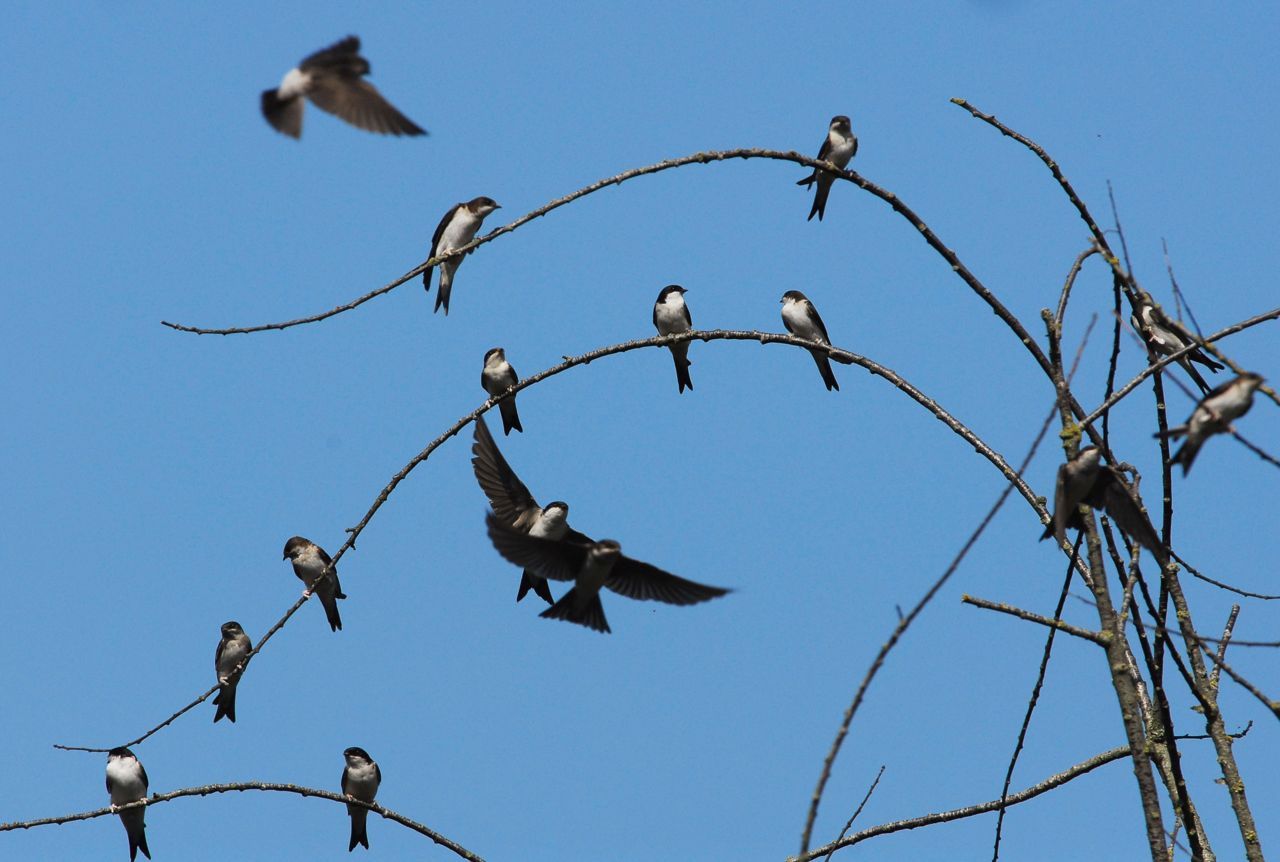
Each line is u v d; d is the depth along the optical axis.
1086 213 12.76
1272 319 11.88
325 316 13.16
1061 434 11.34
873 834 13.91
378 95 10.38
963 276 12.98
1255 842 11.41
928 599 8.79
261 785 15.55
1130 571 11.16
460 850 15.55
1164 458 12.12
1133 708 10.86
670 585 12.41
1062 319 11.74
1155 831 10.59
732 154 13.59
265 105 10.32
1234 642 10.13
